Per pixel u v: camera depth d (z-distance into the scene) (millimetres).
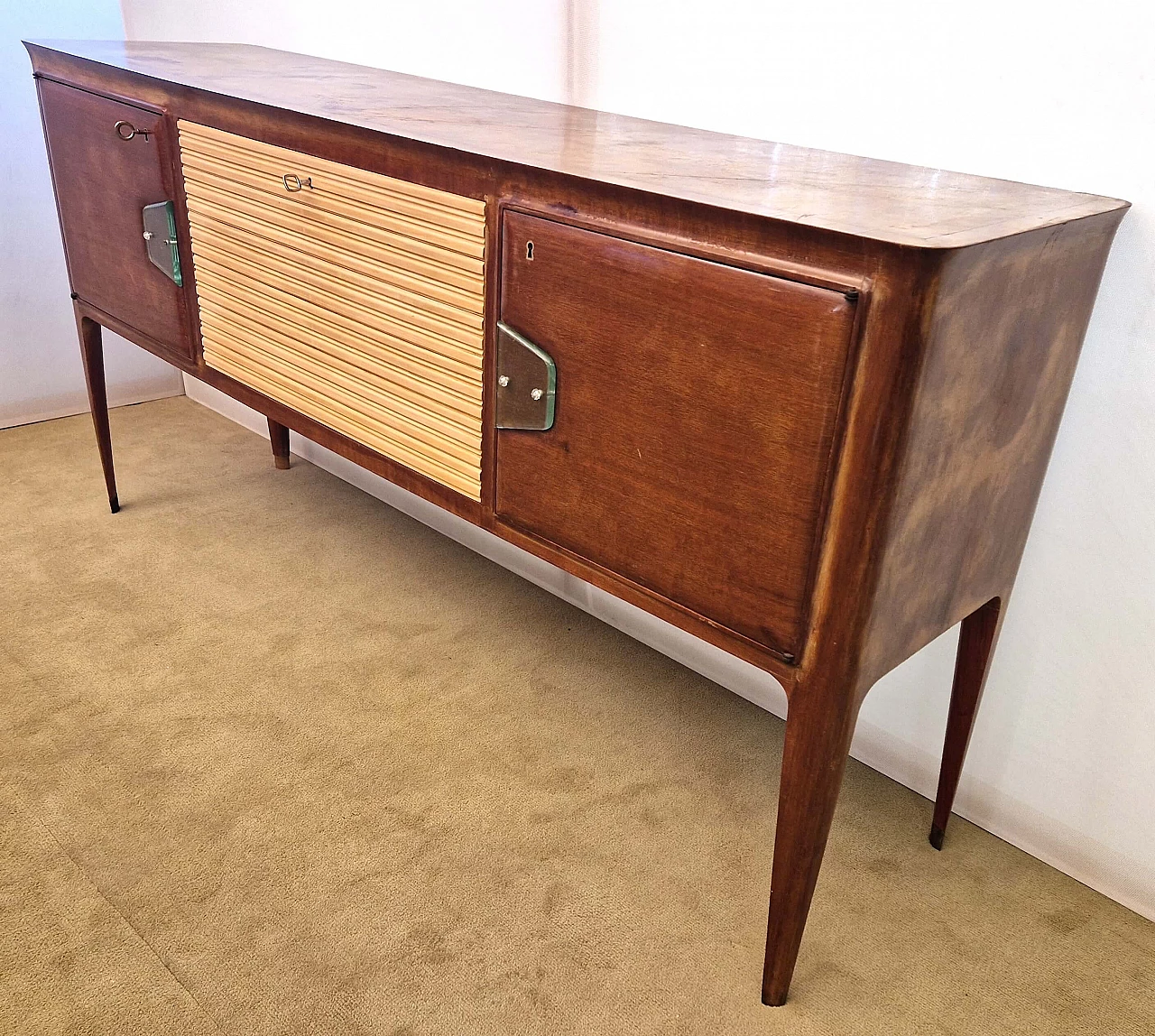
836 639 982
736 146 1302
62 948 1190
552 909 1282
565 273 1087
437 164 1185
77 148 1782
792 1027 1149
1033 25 1135
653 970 1208
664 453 1065
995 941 1276
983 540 1132
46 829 1359
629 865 1357
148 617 1822
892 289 842
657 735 1610
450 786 1476
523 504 1261
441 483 1371
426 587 1969
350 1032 1110
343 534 2141
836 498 937
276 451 2385
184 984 1156
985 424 1016
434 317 1271
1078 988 1217
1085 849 1369
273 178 1415
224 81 1543
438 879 1315
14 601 1848
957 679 1315
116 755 1497
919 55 1229
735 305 946
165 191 1623
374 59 1941
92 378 2025
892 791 1530
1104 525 1240
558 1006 1155
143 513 2178
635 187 992
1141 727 1275
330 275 1394
